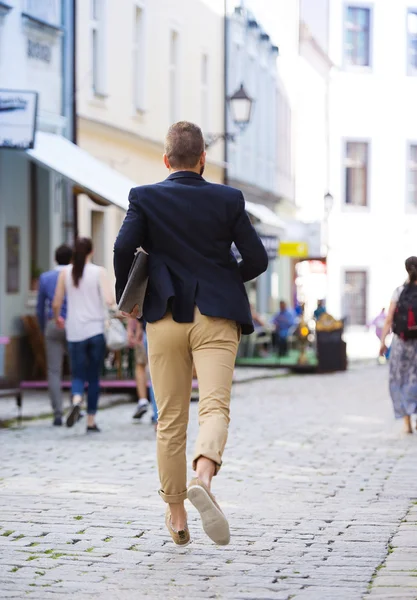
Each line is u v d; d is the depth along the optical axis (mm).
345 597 7301
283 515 10242
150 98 34219
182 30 37281
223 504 10805
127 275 8172
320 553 8633
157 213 8148
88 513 10164
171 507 8539
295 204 59156
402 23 63625
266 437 16828
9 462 13625
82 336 16797
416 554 8609
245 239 8188
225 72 42188
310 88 60844
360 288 62406
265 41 49969
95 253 30781
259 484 12102
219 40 41812
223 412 7898
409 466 13742
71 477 12398
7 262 24062
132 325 18516
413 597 7270
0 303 23688
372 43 63188
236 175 44938
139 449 15023
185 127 8344
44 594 7395
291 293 55594
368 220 62625
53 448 15062
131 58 32406
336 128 62281
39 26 25844
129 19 32250
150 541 8992
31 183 26047
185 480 8453
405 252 63438
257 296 48094
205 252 8148
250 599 7273
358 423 19219
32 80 25766
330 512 10430
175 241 8109
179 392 8227
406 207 63688
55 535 9195
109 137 30703
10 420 18656
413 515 10312
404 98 63688
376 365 40000
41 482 12016
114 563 8266
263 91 50156
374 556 8547
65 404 21391
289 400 24359
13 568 8086
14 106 19812
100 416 19672
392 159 63406
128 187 24531
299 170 61000
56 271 18406
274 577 7863
